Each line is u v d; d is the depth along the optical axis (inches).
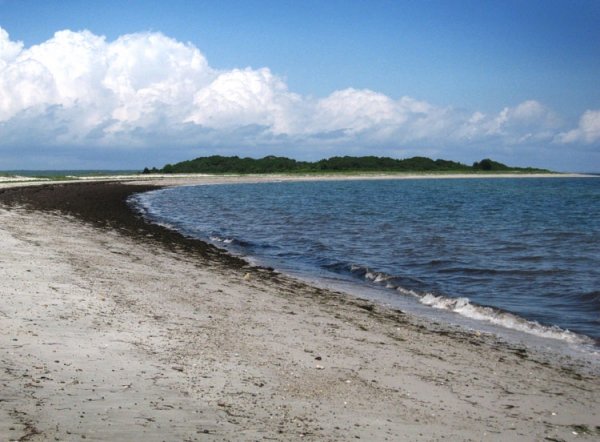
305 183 4697.3
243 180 4803.2
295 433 224.7
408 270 796.6
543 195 3203.7
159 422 219.6
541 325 494.3
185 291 532.1
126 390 252.5
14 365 268.8
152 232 1119.6
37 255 641.6
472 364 365.4
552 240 1187.9
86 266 606.2
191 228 1277.1
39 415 213.9
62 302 416.8
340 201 2421.3
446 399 291.0
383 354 369.4
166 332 367.6
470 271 793.6
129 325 374.6
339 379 305.7
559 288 681.0
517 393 312.8
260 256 888.3
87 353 301.4
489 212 1947.6
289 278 695.7
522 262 881.5
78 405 228.2
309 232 1263.5
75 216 1309.1
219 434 214.5
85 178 4126.5
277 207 2023.9
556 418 279.0
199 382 275.1
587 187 4515.3
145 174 5851.4
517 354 402.3
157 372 282.8
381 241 1119.0
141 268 645.9
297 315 474.0
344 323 458.3
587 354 414.0
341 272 770.8
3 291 430.3
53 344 311.0
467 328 481.1
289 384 289.1
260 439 214.7
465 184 4909.0
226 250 930.1
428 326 476.7
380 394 288.4
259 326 418.0
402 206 2166.6
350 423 243.1
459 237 1212.5
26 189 2244.1
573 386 334.6
